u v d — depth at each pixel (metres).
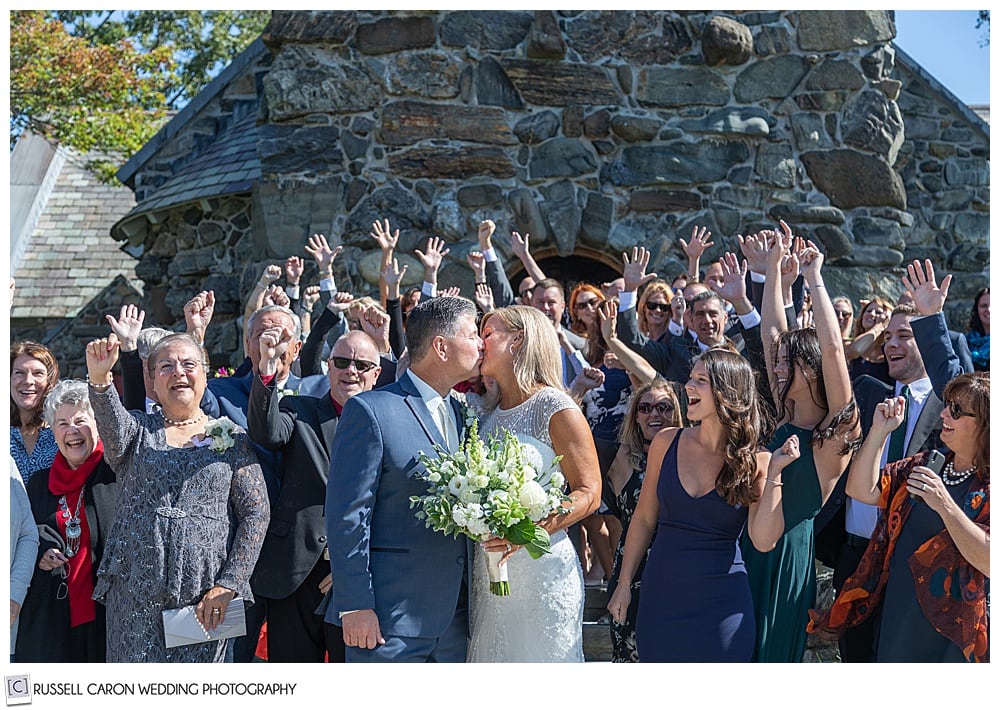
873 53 7.77
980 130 9.13
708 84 7.68
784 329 4.16
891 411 3.34
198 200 8.51
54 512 3.71
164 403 3.55
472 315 3.30
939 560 3.24
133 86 14.52
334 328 5.70
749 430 3.32
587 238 7.55
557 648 3.26
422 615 3.13
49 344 12.55
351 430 3.15
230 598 3.37
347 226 7.40
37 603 3.62
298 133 7.47
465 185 7.49
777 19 7.76
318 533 3.69
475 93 7.51
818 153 7.72
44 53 13.83
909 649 3.29
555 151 7.55
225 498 3.46
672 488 3.41
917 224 9.12
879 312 5.51
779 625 3.53
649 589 3.43
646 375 4.64
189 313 4.59
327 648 3.73
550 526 3.16
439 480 3.04
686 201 7.63
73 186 14.72
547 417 3.30
